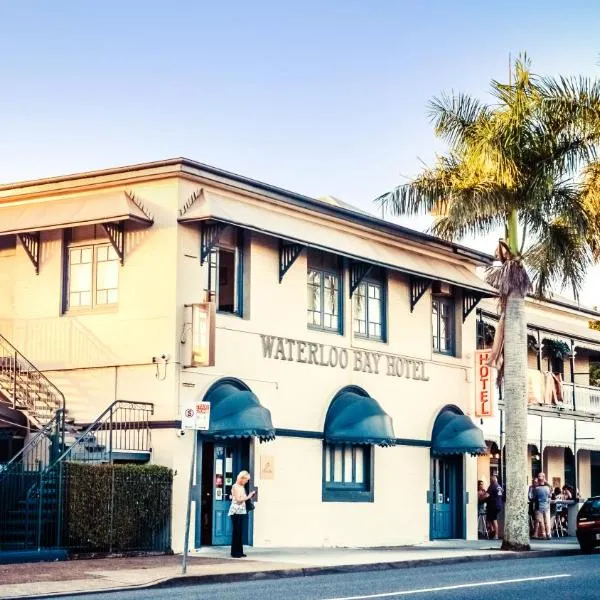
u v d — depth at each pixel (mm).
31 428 24172
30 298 25859
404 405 30422
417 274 29797
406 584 17625
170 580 17922
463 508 32094
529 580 18047
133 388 24078
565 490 37719
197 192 24391
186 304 24016
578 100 27297
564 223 29016
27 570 18891
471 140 27672
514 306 28188
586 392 40875
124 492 22016
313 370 27422
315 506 27125
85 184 24938
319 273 28234
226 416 23828
